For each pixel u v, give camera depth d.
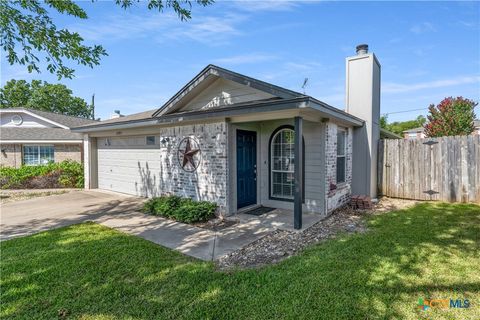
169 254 4.35
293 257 4.19
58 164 13.50
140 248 4.57
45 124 18.09
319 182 7.04
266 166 7.90
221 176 6.84
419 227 5.62
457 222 5.95
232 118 6.70
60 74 5.72
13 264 3.93
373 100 8.86
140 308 2.87
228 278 3.50
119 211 7.58
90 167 11.88
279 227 5.93
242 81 6.05
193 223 6.29
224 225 6.11
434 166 8.54
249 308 2.84
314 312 2.76
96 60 5.76
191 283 3.38
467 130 12.59
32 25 5.15
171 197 7.52
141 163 9.84
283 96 5.41
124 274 3.63
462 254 4.18
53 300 3.02
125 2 5.58
